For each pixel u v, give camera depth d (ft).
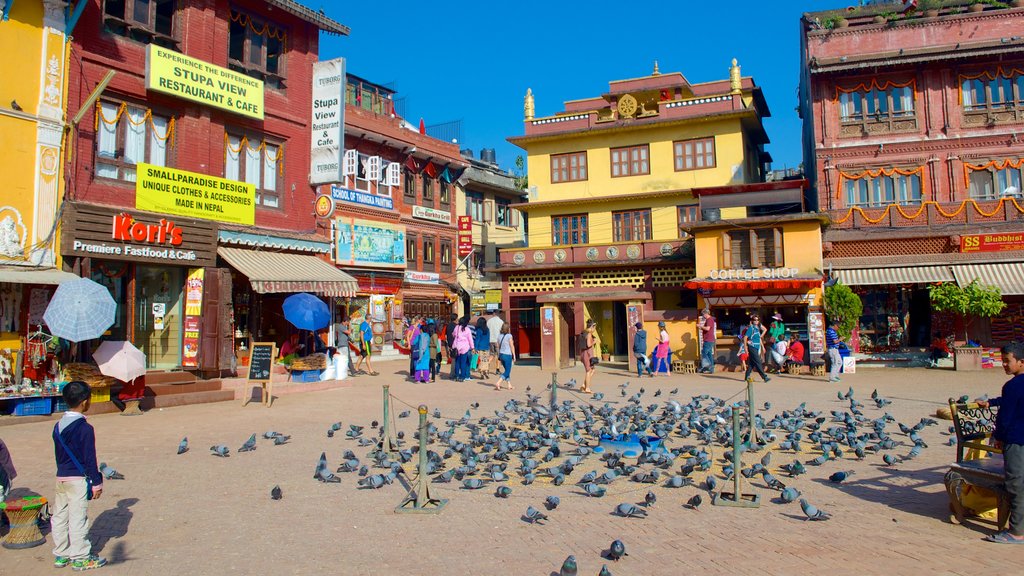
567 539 21.30
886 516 22.88
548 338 86.99
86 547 19.40
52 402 45.83
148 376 54.65
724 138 103.55
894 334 86.33
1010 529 20.11
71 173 51.57
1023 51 83.46
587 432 38.32
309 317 57.72
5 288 47.32
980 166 87.04
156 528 22.85
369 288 101.60
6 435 39.32
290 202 70.85
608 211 108.78
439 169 118.93
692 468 28.35
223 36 64.23
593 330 61.05
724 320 84.17
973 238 83.10
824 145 91.97
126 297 56.75
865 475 28.76
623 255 95.40
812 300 77.51
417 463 32.09
